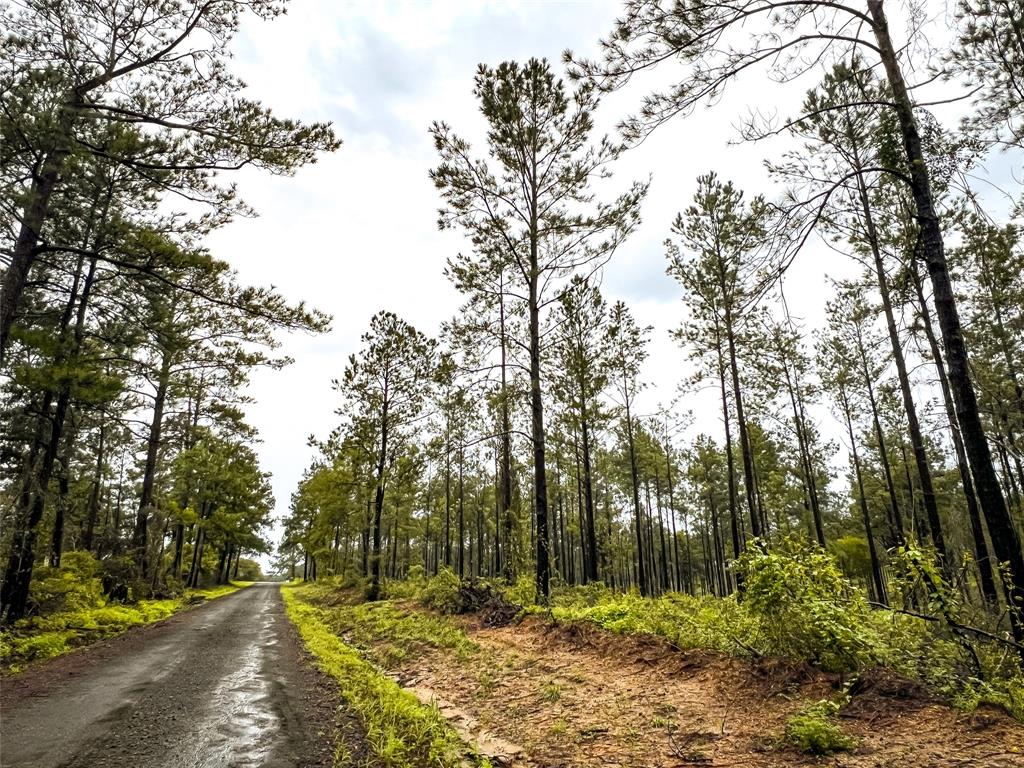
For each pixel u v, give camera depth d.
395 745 5.35
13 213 10.45
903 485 29.78
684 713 5.66
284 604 26.56
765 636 6.66
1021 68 7.66
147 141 11.36
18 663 9.60
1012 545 5.55
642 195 14.42
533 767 4.95
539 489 13.97
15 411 14.60
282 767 4.89
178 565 35.41
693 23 5.52
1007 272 14.70
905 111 6.50
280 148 11.35
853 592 6.61
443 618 14.19
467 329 16.44
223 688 8.00
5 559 12.95
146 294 13.06
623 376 24.70
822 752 4.28
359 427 24.22
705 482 37.12
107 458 29.78
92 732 5.85
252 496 46.50
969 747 3.97
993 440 8.44
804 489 32.72
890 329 14.33
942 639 5.91
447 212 15.35
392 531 42.94
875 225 12.31
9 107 9.48
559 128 14.55
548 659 8.72
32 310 14.80
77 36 9.89
